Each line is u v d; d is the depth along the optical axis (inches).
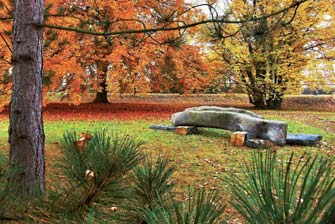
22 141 131.1
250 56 555.5
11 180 51.7
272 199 32.0
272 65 565.6
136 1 405.1
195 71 564.1
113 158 58.7
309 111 635.5
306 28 543.5
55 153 222.5
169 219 37.7
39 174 132.6
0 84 218.4
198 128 377.4
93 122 434.3
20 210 49.4
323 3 518.6
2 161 53.2
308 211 30.4
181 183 174.1
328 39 558.9
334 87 583.8
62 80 378.6
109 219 50.5
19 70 133.8
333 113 600.4
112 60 436.1
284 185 32.4
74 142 63.6
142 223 49.6
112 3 327.0
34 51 134.7
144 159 62.7
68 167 60.1
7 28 189.0
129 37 407.5
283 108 691.4
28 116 132.2
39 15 135.6
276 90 593.3
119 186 55.7
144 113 547.2
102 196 54.7
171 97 866.1
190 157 249.9
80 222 49.9
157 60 524.7
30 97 133.1
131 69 488.1
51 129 366.9
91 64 459.2
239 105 735.7
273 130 300.0
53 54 244.8
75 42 369.4
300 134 342.0
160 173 57.2
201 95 863.1
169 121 453.7
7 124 415.8
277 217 31.0
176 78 554.3
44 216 49.5
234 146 295.7
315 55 573.3
